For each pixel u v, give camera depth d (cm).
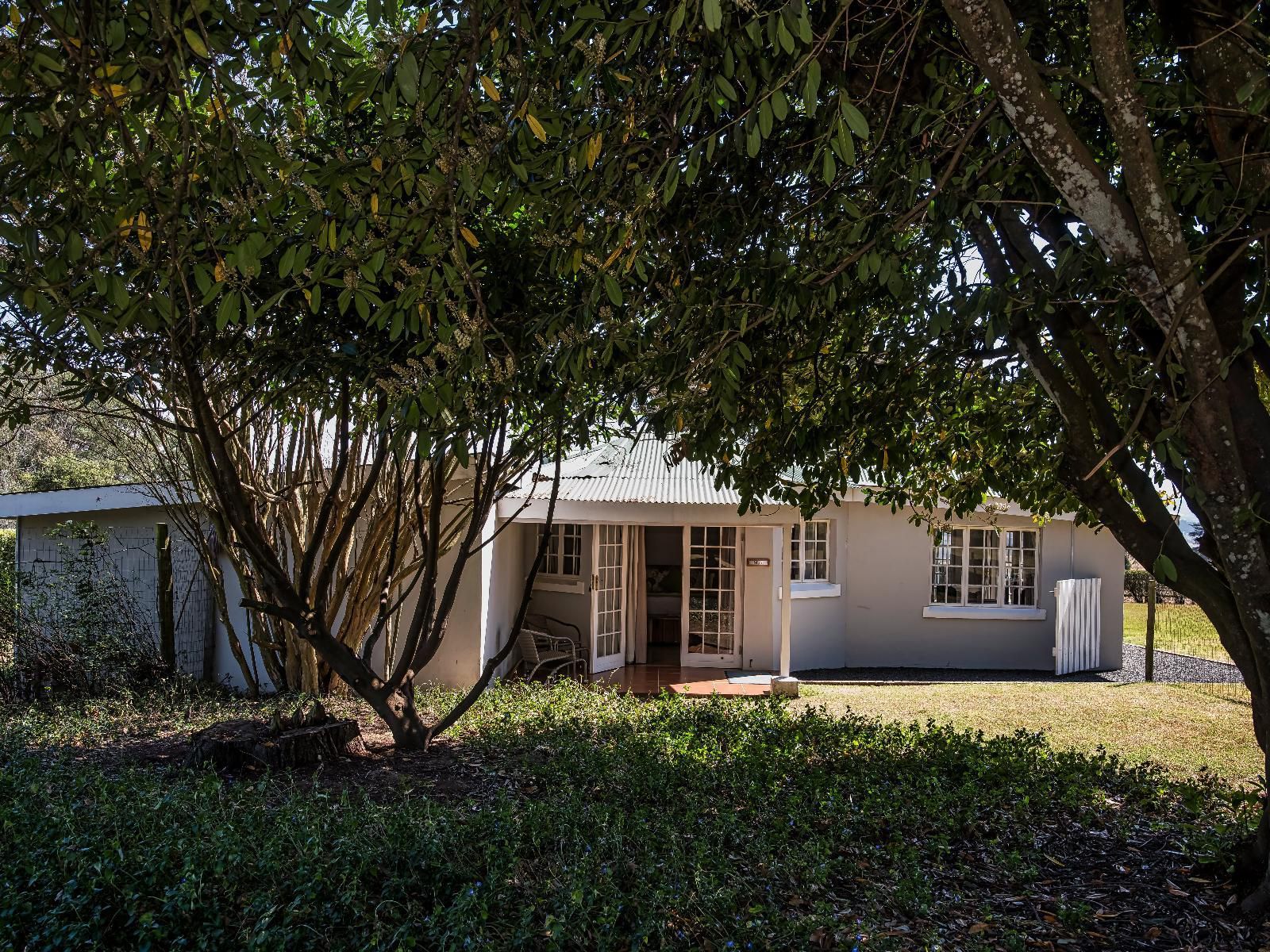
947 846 513
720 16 220
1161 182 307
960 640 1438
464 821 491
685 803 582
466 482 901
